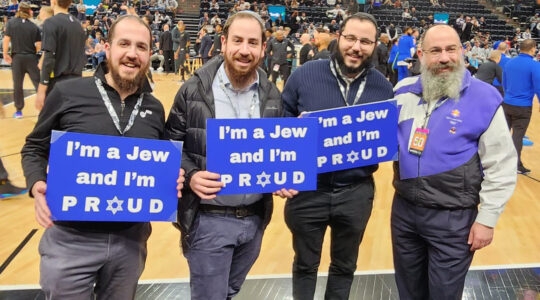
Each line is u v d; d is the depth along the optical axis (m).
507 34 19.88
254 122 1.90
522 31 20.25
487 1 22.72
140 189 1.76
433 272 2.18
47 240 1.76
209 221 1.99
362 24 2.13
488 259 3.41
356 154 2.19
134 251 1.84
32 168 1.74
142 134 1.81
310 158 1.97
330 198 2.27
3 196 4.24
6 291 2.79
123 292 1.86
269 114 2.04
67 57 4.32
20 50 6.79
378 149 2.21
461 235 2.10
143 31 1.75
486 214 2.03
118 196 1.74
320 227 2.36
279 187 1.96
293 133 1.94
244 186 1.93
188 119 1.99
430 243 2.16
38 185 1.70
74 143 1.68
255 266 3.24
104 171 1.72
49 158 1.66
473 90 2.08
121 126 1.78
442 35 2.06
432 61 2.09
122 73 1.73
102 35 15.01
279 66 11.20
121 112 1.78
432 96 2.10
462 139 2.06
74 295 1.75
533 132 8.47
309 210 2.30
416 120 2.17
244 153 1.91
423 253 2.30
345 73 2.22
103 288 1.87
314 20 20.23
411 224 2.22
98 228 1.75
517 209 4.49
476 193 2.10
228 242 1.98
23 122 6.95
